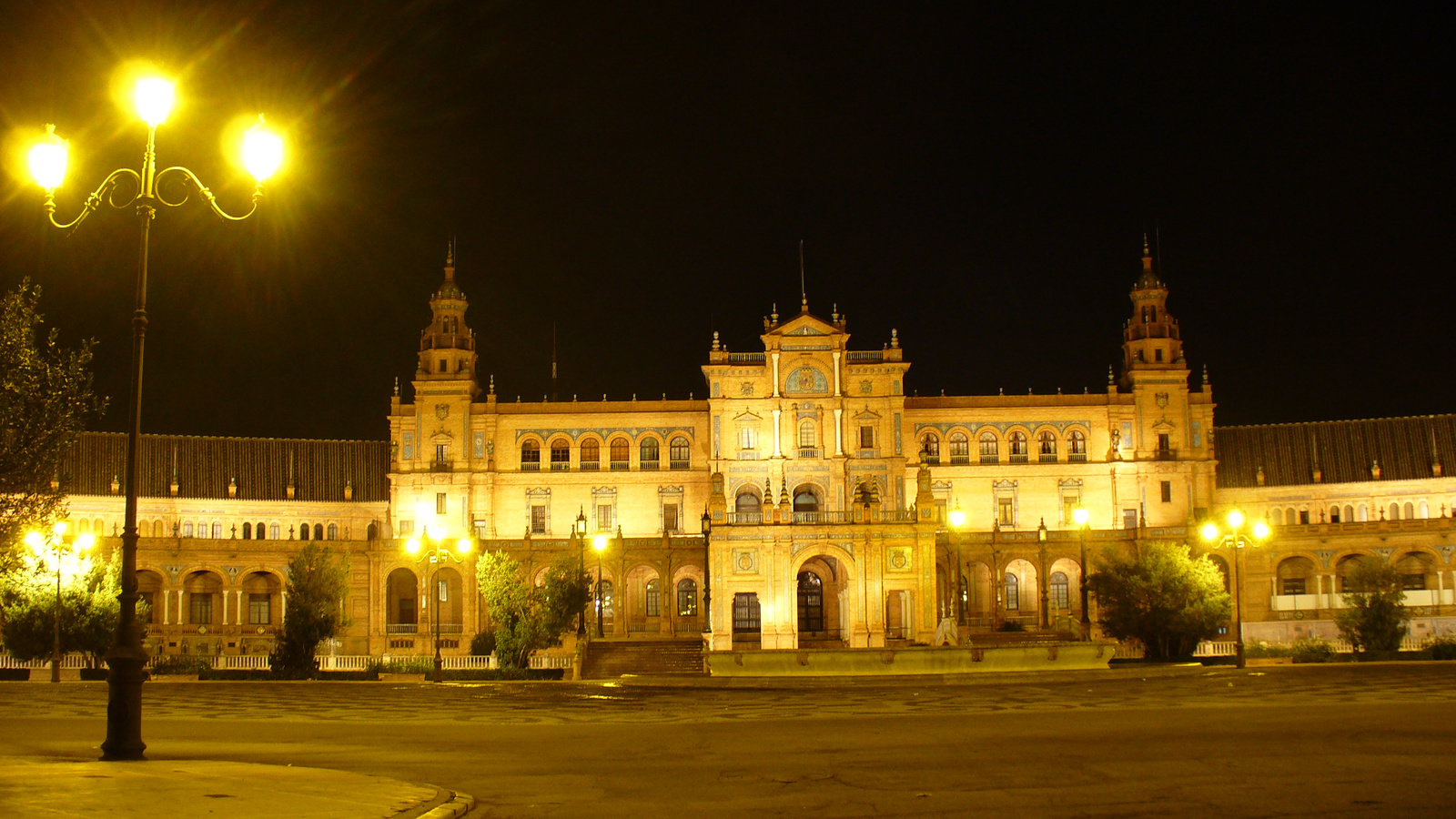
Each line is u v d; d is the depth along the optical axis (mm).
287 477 120000
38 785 22047
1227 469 121125
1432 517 111250
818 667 60594
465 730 37719
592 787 24656
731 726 37906
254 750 31672
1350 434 119812
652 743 32844
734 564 93938
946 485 116875
